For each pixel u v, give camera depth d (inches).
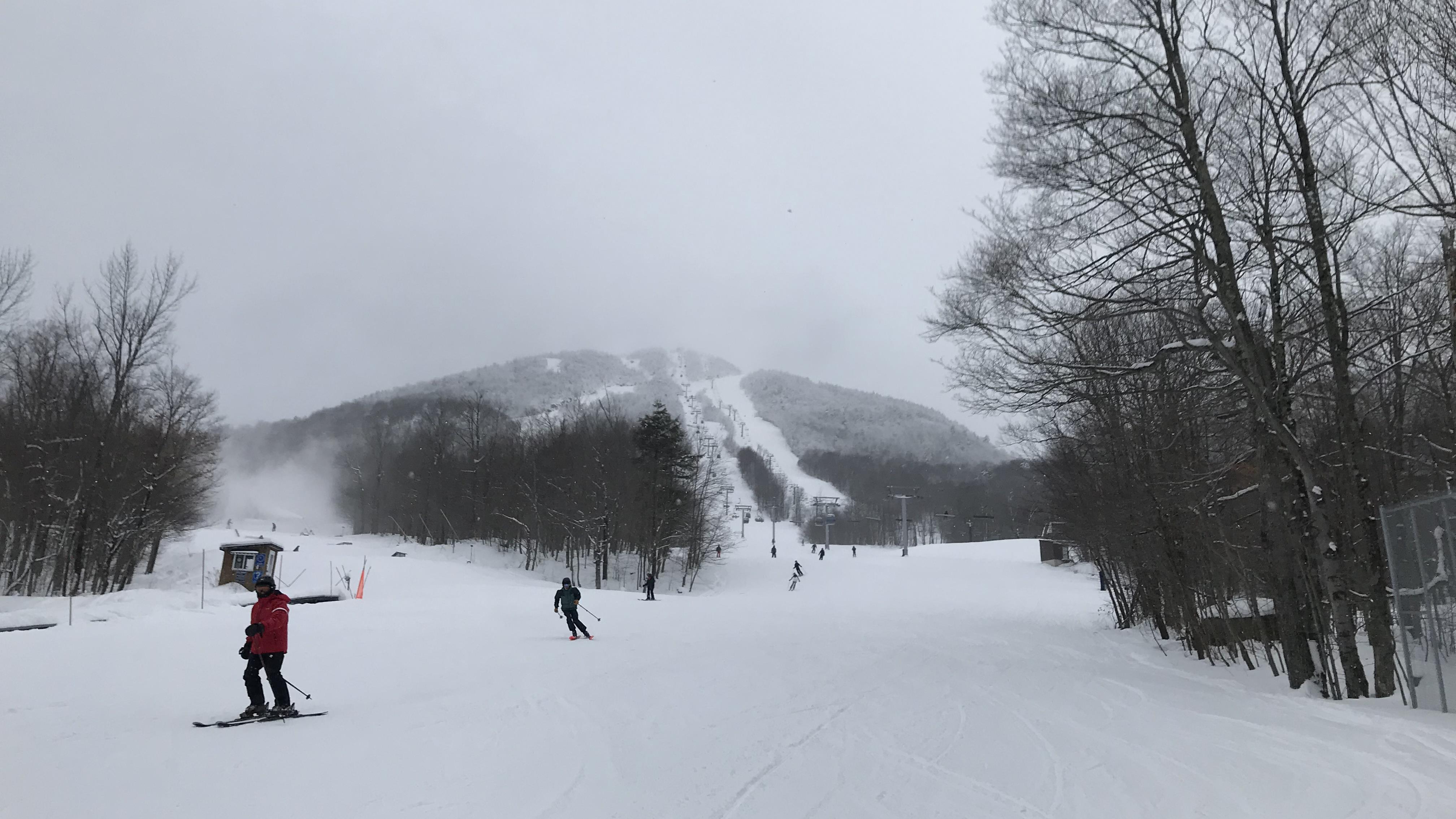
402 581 1515.7
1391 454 500.1
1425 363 515.2
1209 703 388.5
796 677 469.4
